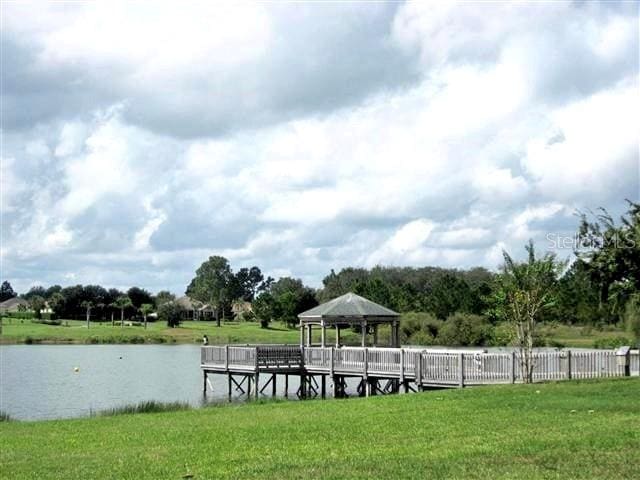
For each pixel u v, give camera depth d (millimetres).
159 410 29844
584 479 12195
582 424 18062
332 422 20484
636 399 22547
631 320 53188
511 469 13016
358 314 43875
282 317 133875
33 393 46812
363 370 38812
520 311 32250
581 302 55719
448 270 137625
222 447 16969
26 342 112312
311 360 42656
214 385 52500
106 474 14258
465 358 33312
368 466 13688
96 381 54500
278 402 28781
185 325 149625
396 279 143625
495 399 23984
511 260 34312
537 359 32062
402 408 23188
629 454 14055
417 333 81438
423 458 14328
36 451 17797
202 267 163500
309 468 13750
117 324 149500
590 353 31781
